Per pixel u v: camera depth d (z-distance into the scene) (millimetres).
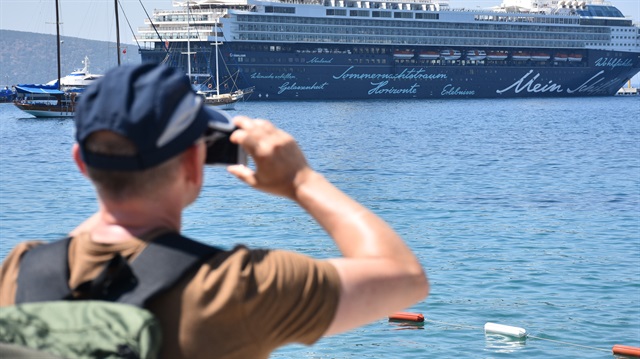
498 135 86938
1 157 61031
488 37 192625
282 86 174875
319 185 2654
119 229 2500
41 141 77750
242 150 2689
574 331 16297
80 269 2434
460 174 48844
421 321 16562
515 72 197000
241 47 170625
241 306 2338
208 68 169250
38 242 2697
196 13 170500
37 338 2270
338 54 178375
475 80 193125
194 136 2459
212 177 43531
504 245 25609
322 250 25172
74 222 30125
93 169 2443
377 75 182750
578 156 61656
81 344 2248
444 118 122312
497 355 14867
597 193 40000
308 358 14438
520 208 34312
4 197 36656
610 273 21453
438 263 22938
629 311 17719
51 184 42312
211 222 29859
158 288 2346
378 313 2498
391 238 2578
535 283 20281
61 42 117562
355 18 179250
